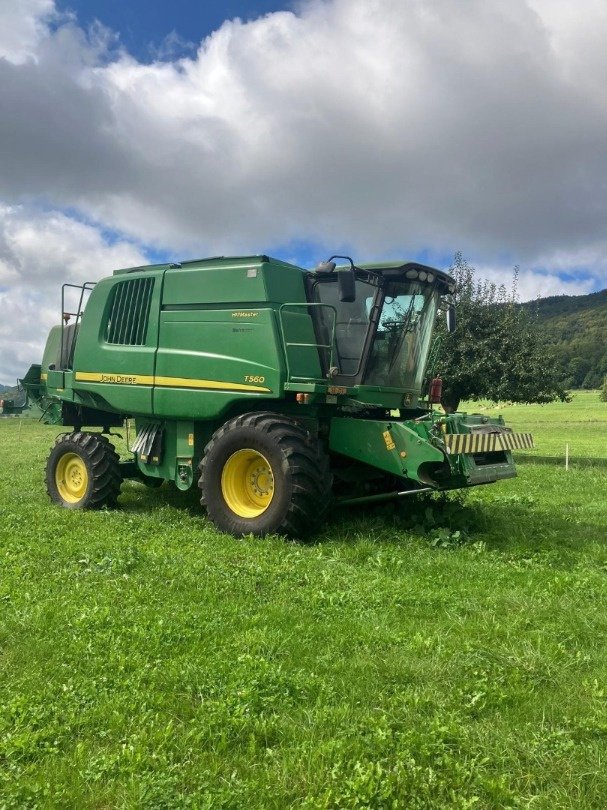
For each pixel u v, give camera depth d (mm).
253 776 3072
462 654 4336
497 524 8555
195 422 8906
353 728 3402
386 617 5008
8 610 5074
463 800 2889
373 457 7832
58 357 11156
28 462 16891
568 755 3223
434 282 8898
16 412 12250
